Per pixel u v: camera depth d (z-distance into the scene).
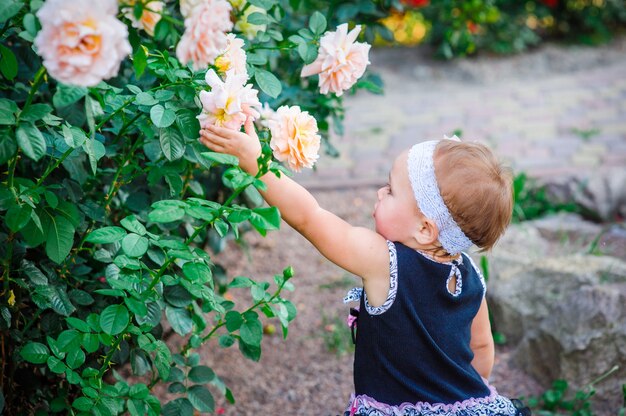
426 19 7.80
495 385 2.86
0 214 1.77
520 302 3.12
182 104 1.74
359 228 1.75
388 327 1.72
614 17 8.36
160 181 2.07
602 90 6.61
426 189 1.68
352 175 5.00
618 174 4.42
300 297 3.56
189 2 1.44
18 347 1.86
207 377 2.00
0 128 1.46
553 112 6.07
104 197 2.02
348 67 1.75
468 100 6.54
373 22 2.91
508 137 5.55
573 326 2.74
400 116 6.16
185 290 1.89
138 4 1.44
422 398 1.72
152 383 2.02
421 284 1.72
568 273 3.07
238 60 1.72
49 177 1.82
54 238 1.56
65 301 1.76
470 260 1.88
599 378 2.68
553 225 4.04
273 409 2.74
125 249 1.47
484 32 7.69
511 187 1.75
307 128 1.61
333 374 2.97
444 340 1.74
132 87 1.68
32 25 1.30
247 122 1.63
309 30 1.92
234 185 1.46
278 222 1.41
